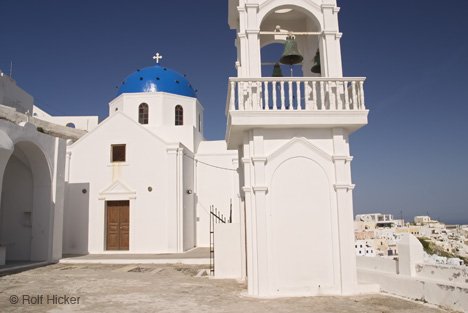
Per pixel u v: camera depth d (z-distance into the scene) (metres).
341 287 9.31
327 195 9.62
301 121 9.50
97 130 24.39
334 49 10.22
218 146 28.11
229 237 12.89
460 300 7.84
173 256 20.64
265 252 9.30
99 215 23.47
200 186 26.92
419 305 8.35
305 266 9.37
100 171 23.95
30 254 18.38
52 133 26.66
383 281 9.84
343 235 9.45
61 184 19.31
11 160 19.14
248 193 9.57
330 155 9.70
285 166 9.63
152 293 10.09
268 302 8.65
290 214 9.49
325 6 10.40
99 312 8.09
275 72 11.62
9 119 20.22
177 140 27.20
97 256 21.03
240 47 10.34
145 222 23.20
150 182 23.59
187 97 29.31
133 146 24.05
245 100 9.67
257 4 10.30
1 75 24.22
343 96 9.89
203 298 9.28
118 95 29.77
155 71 30.16
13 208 19.06
